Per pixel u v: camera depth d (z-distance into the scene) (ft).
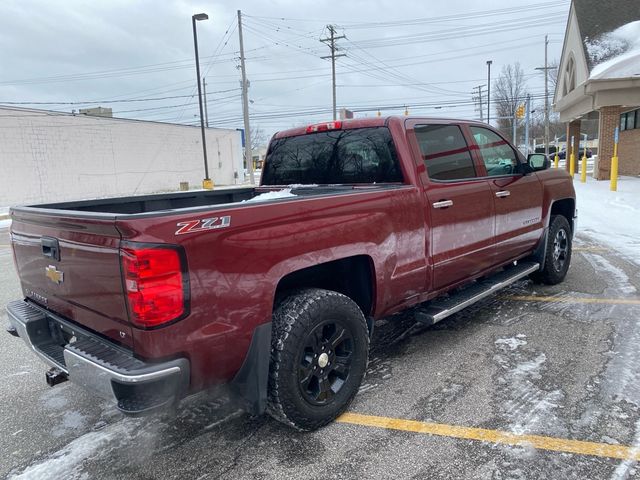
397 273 11.41
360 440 9.47
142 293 7.30
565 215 19.94
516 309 16.53
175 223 7.57
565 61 80.53
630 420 9.70
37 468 9.05
